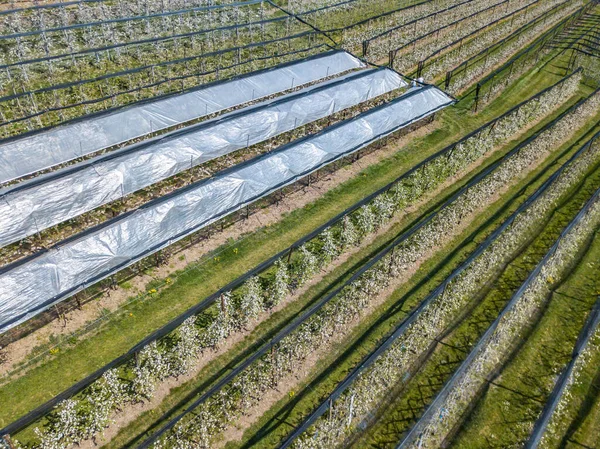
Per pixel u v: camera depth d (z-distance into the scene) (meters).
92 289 21.50
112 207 25.83
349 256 24.72
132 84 36.25
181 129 29.39
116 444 16.86
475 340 21.41
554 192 29.83
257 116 31.52
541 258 25.70
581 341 21.78
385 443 17.70
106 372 17.69
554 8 60.16
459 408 18.84
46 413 17.31
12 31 40.25
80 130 28.78
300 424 17.98
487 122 37.12
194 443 16.83
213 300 21.22
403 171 30.86
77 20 43.66
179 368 18.83
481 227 27.36
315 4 52.84
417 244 25.14
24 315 18.75
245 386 18.23
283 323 21.31
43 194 23.72
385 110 33.50
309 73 38.25
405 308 22.50
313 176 29.53
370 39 44.25
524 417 18.81
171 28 44.12
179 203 23.81
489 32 51.09
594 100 40.50
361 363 20.16
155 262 23.08
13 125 30.95
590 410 19.22
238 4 47.28
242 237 25.03
